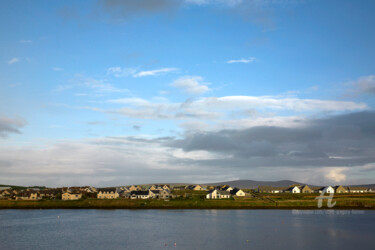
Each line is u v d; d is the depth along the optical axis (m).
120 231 117.94
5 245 94.06
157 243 96.38
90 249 88.75
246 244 94.88
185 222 141.38
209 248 90.00
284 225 131.50
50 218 159.50
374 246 93.00
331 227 125.81
